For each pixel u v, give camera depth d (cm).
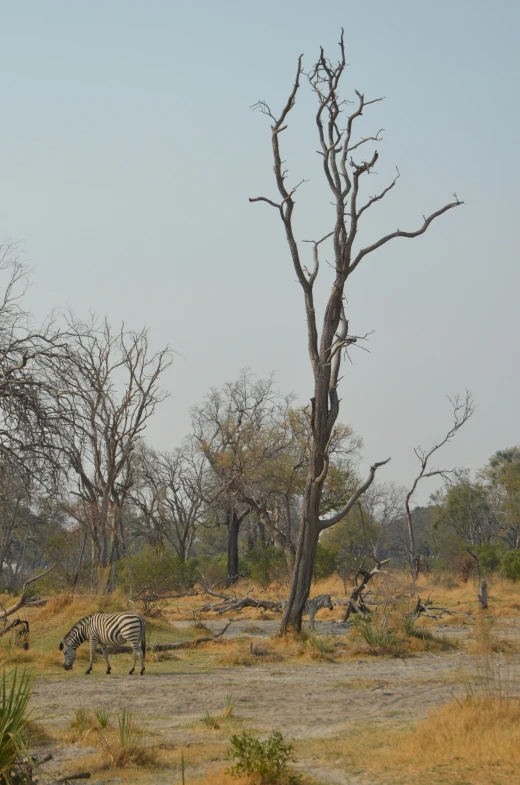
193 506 6138
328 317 2236
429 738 905
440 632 2445
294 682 1528
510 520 6962
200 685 1503
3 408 2383
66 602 2420
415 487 4059
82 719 1071
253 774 777
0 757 684
